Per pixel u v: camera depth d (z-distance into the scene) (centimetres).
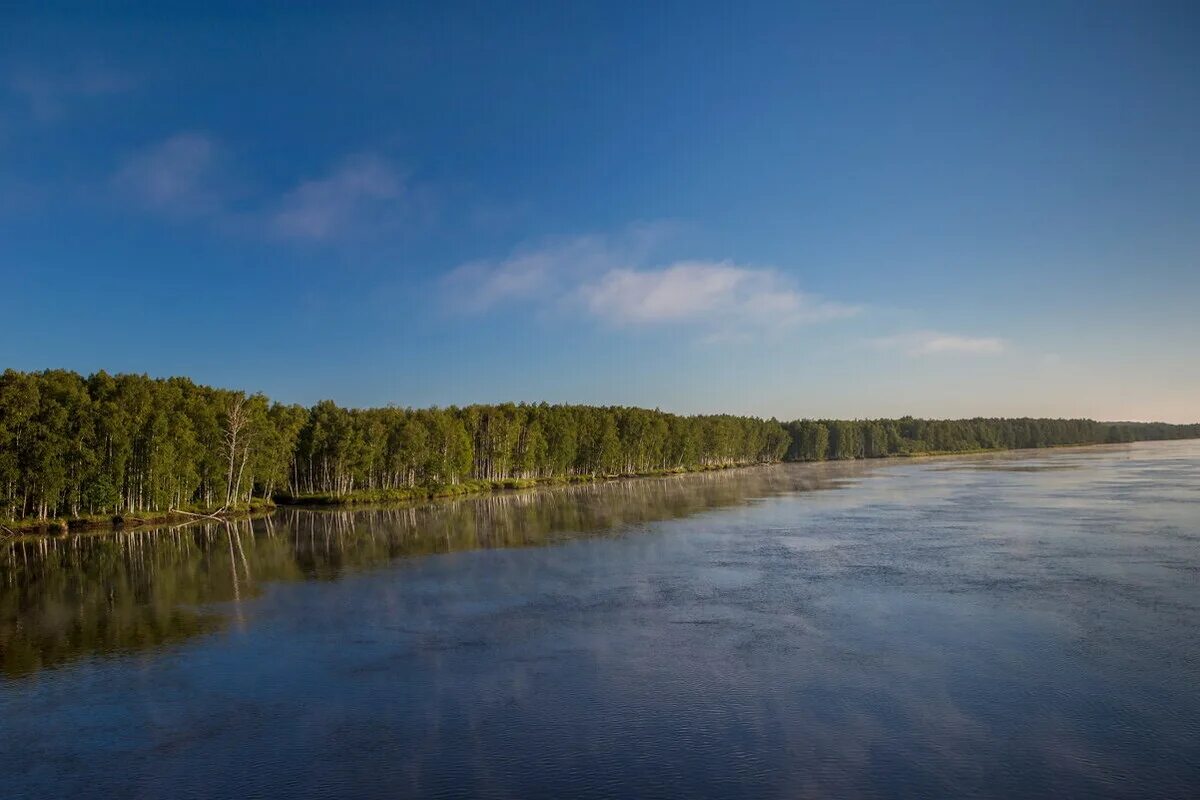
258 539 6969
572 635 3291
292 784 2014
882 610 3528
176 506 9188
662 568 4778
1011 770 1947
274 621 3728
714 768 2006
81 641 3447
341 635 3422
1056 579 4041
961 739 2130
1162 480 10681
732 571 4600
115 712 2572
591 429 16088
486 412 14262
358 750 2200
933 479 12638
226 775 2081
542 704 2498
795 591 3997
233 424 9700
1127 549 4875
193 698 2677
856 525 6581
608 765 2047
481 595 4159
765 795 1858
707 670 2766
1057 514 6819
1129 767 1950
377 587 4484
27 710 2608
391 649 3175
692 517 7612
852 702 2416
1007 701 2388
